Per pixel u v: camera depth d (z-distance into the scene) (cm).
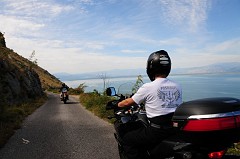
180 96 409
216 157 322
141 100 405
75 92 5228
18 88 2406
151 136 390
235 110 326
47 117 1495
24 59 7662
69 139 907
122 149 479
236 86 12988
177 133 346
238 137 329
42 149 783
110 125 1189
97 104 1977
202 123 315
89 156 707
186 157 327
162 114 388
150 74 425
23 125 1202
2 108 1267
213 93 7706
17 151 765
